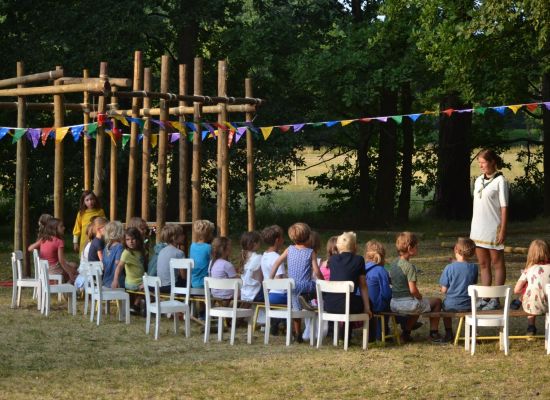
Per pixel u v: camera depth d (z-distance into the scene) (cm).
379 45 2398
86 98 1454
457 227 2623
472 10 1791
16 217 1434
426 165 3016
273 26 2488
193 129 1372
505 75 1898
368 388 779
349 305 955
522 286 957
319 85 2462
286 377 823
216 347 977
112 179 1420
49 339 1016
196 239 1136
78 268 1238
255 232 1090
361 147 2844
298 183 4025
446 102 2752
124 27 2238
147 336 1041
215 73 2600
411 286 980
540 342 987
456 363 881
